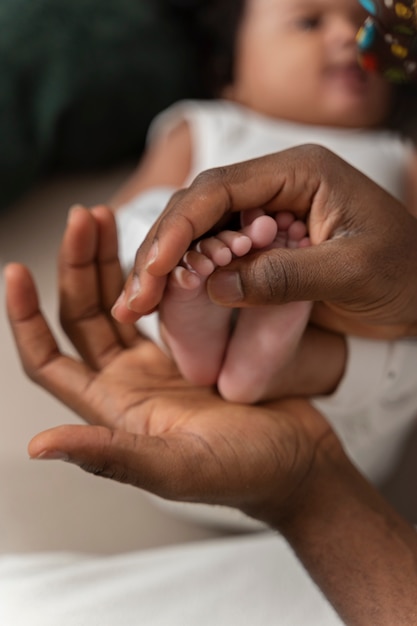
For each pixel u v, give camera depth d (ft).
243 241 1.74
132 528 2.68
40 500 2.68
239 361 2.02
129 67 3.80
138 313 1.78
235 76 4.05
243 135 3.61
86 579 2.08
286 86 3.57
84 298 2.29
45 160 3.72
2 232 3.61
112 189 3.91
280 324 1.94
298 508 1.96
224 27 4.00
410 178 3.49
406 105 3.61
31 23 3.66
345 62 3.45
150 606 1.96
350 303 1.88
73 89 3.64
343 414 2.49
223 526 2.68
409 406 2.63
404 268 1.82
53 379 2.14
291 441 1.95
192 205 1.73
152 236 1.76
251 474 1.82
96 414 2.08
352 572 1.89
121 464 1.56
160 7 4.12
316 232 1.88
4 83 3.53
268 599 2.01
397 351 2.40
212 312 1.92
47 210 3.75
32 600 1.97
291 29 3.57
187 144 3.70
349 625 1.85
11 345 3.11
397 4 1.79
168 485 1.66
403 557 1.89
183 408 2.00
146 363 2.27
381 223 1.83
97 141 3.85
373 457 2.71
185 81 4.06
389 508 2.04
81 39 3.72
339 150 3.45
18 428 2.84
